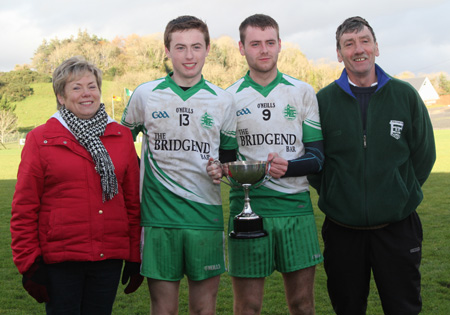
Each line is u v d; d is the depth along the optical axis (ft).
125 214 7.83
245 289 9.00
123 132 7.94
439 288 12.95
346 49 8.86
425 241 17.89
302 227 9.00
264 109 8.96
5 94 241.96
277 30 9.02
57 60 287.89
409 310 8.73
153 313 8.37
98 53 261.85
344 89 8.89
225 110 8.66
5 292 13.75
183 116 8.38
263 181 8.64
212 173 8.11
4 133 170.81
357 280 8.96
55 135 7.30
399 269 8.71
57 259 7.16
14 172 53.42
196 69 8.44
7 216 25.81
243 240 8.82
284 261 8.94
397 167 8.69
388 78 8.79
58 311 7.16
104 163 7.39
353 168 8.80
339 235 9.06
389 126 8.71
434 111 192.54
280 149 8.95
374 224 8.64
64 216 7.22
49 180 7.27
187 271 8.33
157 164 8.41
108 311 7.57
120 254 7.62
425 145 8.96
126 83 209.36
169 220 8.20
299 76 208.13
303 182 9.17
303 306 9.16
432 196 27.86
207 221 8.36
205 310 8.44
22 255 7.03
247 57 9.00
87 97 7.46
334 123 9.04
